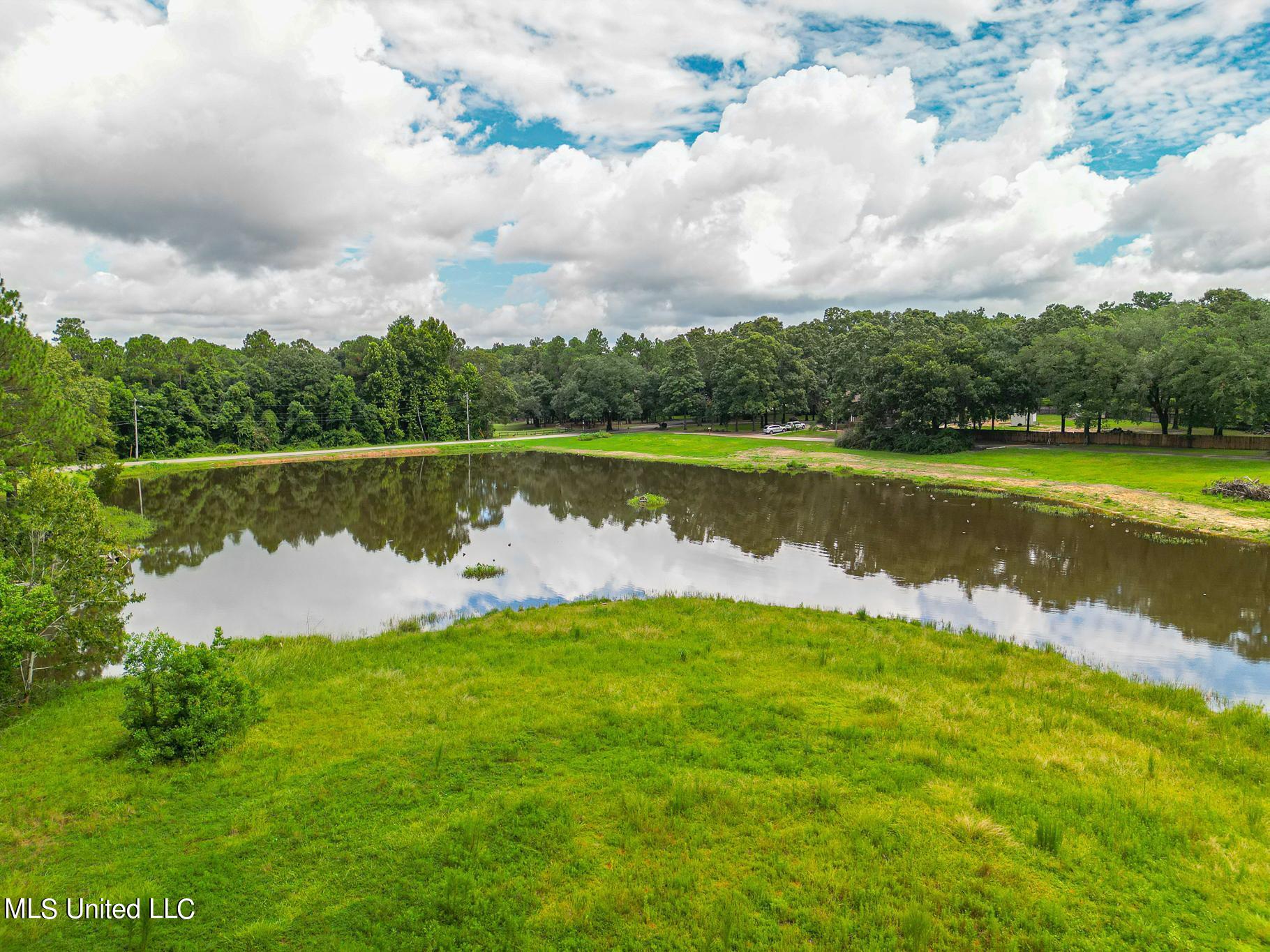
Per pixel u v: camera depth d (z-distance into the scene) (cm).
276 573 3003
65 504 1556
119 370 8075
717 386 10331
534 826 880
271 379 9412
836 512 4178
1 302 2202
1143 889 761
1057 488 4603
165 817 928
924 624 2111
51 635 1576
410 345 10481
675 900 746
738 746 1111
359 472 6788
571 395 11450
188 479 6231
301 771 1045
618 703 1298
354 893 765
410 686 1441
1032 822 886
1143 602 2411
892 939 683
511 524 4106
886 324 14050
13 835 888
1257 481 3972
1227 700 1611
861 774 1007
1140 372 5744
